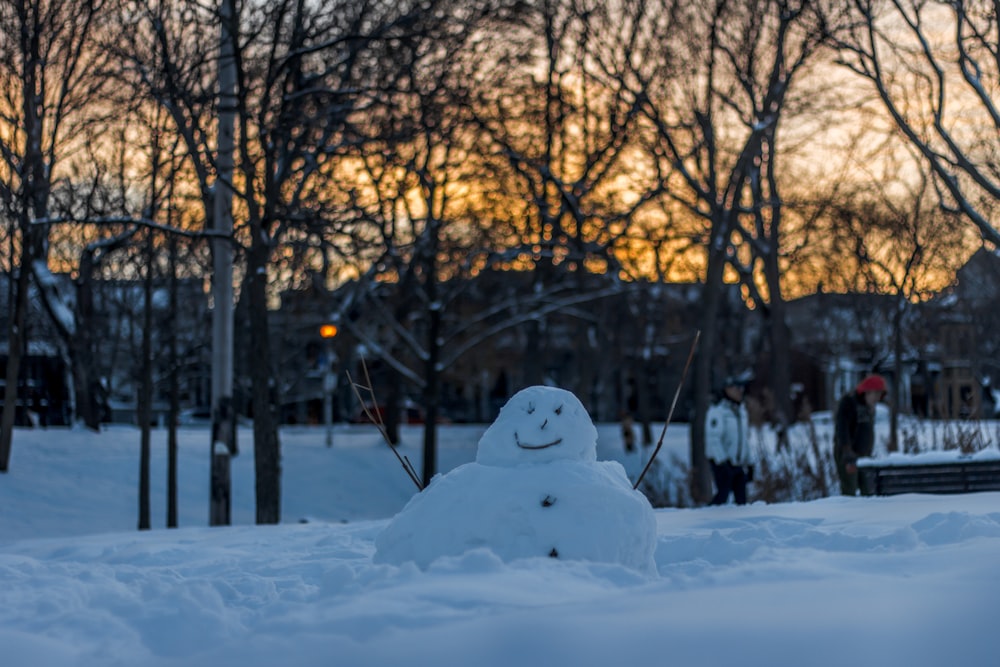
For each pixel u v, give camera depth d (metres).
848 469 14.42
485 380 62.28
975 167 23.02
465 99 22.89
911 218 33.16
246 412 48.53
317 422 59.72
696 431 27.02
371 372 38.53
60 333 31.95
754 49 28.00
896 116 21.61
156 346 36.97
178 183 22.86
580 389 50.78
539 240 30.08
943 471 13.66
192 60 19.88
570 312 38.53
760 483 18.14
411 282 30.69
